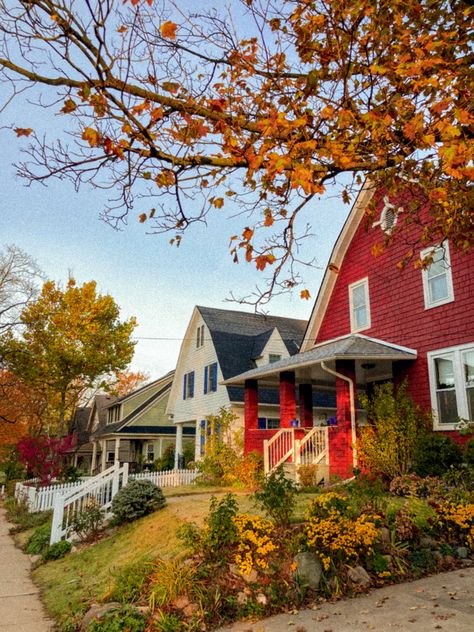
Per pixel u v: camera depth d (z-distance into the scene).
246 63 4.69
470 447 10.49
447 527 8.02
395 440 11.84
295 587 6.29
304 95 4.68
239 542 6.84
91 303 32.03
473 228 5.95
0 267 28.11
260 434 16.80
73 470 24.25
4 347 29.92
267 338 24.72
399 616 5.46
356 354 13.10
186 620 5.72
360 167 4.53
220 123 4.18
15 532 15.10
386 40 4.87
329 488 12.07
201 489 15.72
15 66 3.66
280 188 5.01
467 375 12.22
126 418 34.50
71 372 32.19
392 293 14.85
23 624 6.57
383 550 7.18
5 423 32.16
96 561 9.23
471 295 12.30
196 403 26.31
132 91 3.89
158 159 4.14
